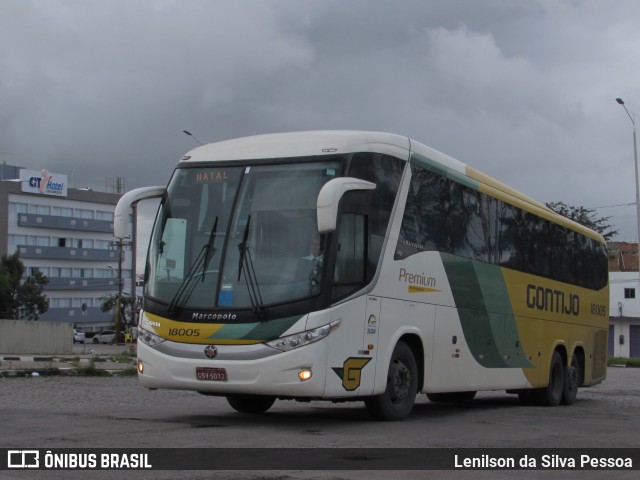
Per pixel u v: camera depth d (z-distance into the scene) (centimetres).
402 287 1215
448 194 1386
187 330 1078
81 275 10875
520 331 1666
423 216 1292
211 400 1631
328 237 1065
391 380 1195
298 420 1222
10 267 8856
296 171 1110
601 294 2209
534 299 1745
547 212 1862
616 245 7969
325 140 1128
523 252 1700
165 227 1155
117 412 1305
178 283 1109
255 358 1038
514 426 1259
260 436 1004
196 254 1112
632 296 7488
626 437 1129
